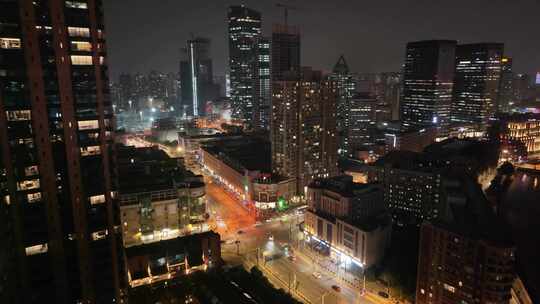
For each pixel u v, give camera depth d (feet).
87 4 347.15
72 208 360.89
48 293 358.64
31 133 332.80
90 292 383.45
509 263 363.35
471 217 590.14
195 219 654.53
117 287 400.67
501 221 638.12
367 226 565.94
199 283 469.57
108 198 382.22
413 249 597.52
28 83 326.03
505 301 370.12
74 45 345.51
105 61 372.99
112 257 392.27
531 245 605.31
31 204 340.59
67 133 350.43
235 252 628.69
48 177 345.51
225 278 485.97
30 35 322.96
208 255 532.32
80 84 352.69
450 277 403.95
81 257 372.79
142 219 612.29
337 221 599.16
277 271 570.46
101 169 374.22
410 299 474.90
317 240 645.92
